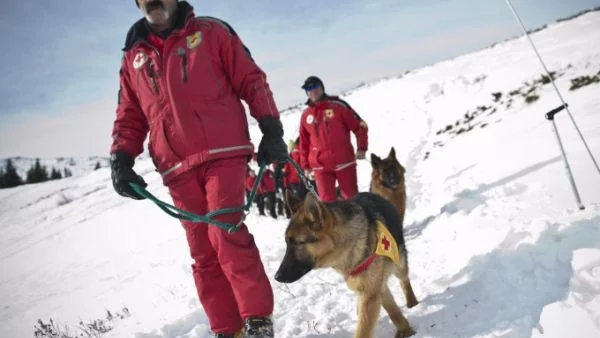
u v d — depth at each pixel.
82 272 11.00
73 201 31.23
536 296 3.00
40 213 30.23
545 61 17.91
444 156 10.89
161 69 2.77
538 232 3.76
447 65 32.56
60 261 13.71
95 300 7.67
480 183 6.96
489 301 3.23
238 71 2.92
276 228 9.97
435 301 3.65
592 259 2.87
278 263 6.44
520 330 2.69
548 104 10.20
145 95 2.84
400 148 15.62
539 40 27.73
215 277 3.03
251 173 12.40
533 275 3.25
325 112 6.49
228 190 2.76
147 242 12.81
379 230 3.30
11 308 8.84
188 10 2.82
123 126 3.03
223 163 2.78
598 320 2.32
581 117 7.80
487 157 8.44
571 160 5.84
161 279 7.83
